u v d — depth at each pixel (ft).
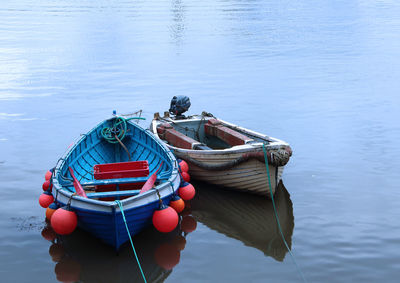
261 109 54.13
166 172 29.66
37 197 31.81
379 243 25.22
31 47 99.60
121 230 23.62
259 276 22.50
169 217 24.72
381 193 31.68
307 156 38.93
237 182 32.14
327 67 77.92
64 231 24.00
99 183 28.17
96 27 134.21
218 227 27.89
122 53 93.35
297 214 29.12
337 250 24.66
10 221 28.32
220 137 36.99
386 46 97.14
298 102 56.85
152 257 24.39
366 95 59.31
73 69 78.28
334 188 32.68
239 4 217.97
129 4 220.64
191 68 78.89
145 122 49.85
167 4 218.79
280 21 147.64
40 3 222.48
